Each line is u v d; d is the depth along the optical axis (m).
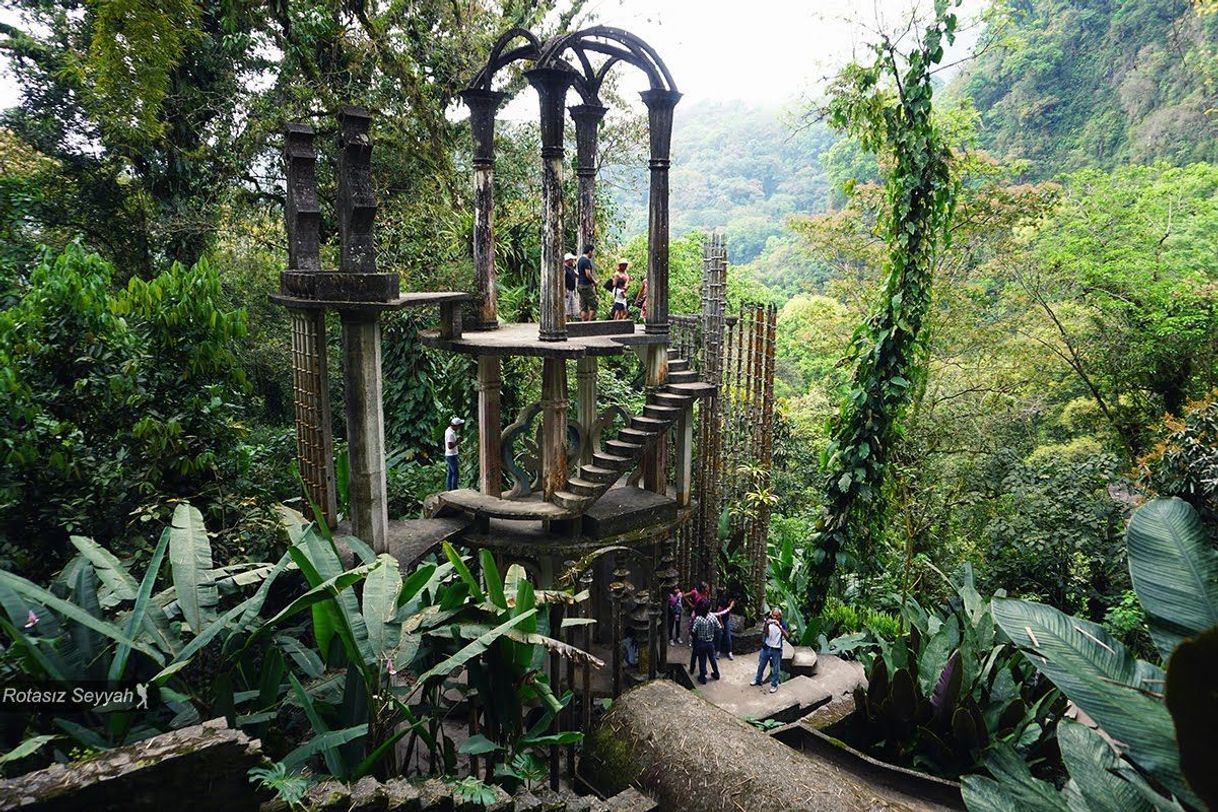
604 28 8.76
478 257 9.97
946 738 7.03
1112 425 19.55
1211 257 19.03
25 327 6.66
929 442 15.75
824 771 5.00
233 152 16.28
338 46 16.23
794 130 15.43
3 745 3.97
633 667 8.96
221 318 7.57
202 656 5.01
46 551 6.67
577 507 9.12
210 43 16.12
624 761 5.35
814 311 21.91
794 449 18.34
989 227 16.67
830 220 19.69
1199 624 2.81
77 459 6.79
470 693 5.11
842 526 12.02
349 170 7.60
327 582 4.33
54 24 16.08
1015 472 14.76
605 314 17.50
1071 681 2.84
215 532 7.19
